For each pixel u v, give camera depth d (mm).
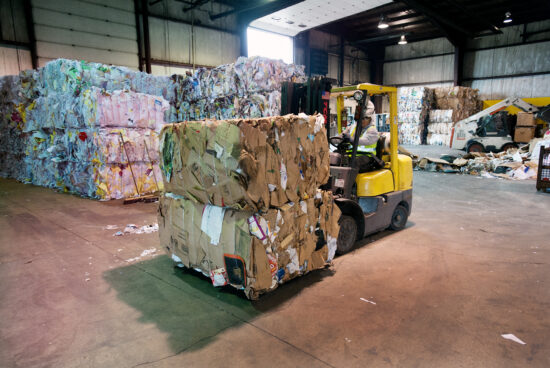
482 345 2283
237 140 2518
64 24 11234
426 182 9055
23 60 10664
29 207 6289
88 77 7305
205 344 2320
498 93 21000
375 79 25297
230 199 2727
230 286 3197
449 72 22625
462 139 15008
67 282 3295
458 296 2963
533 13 18531
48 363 2154
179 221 3314
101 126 6762
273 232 2814
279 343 2320
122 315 2705
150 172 7590
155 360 2164
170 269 3594
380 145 4797
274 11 13969
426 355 2186
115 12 12289
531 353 2201
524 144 13234
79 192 7438
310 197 3201
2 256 3945
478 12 18203
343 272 3484
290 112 4363
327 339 2359
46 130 8141
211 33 15211
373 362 2121
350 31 22688
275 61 7918
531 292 3025
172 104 9367
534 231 4816
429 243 4352
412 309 2754
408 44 24156
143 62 13258
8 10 10258
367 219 4234
